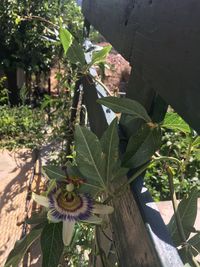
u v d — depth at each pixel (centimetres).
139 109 83
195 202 86
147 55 84
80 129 82
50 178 85
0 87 595
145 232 77
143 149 83
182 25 65
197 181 211
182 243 77
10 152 432
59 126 377
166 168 92
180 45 65
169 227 86
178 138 189
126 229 94
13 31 606
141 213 81
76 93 305
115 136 85
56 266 78
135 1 96
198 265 74
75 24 349
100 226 98
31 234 86
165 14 73
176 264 67
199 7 60
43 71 644
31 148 439
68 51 150
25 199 345
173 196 86
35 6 588
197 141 90
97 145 82
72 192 79
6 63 620
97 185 85
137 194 86
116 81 303
